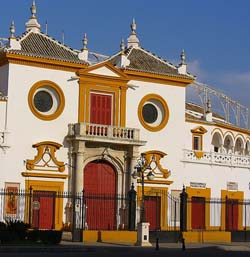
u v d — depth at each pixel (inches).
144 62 2292.1
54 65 2070.6
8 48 2006.6
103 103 2159.2
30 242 1572.3
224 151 2598.4
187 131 2369.6
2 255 1261.1
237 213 2417.6
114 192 2149.4
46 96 2082.9
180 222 1980.8
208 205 2330.2
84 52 2138.3
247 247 1763.0
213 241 1985.7
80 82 2114.9
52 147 2048.5
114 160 2144.4
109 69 2162.9
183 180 2281.0
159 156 2235.5
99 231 1819.6
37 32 2162.9
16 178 1990.7
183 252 1503.4
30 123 2030.0
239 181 2439.7
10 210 1956.2
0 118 1989.4
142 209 1770.4
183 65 2317.9
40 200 2020.2
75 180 2049.7
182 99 2315.5
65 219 2048.5
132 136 2138.3
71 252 1433.3
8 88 2004.2
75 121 2100.1
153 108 2269.9
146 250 1566.2
